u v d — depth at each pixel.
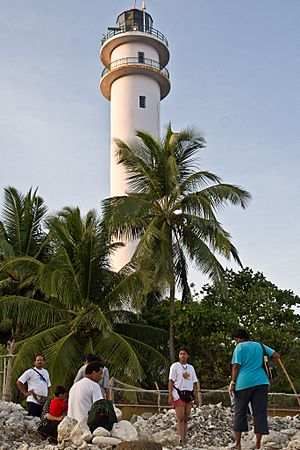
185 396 10.73
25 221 27.81
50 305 22.91
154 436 9.91
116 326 23.64
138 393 18.11
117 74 36.31
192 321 22.73
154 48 37.38
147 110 35.84
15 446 9.15
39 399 11.45
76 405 8.15
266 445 9.60
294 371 21.78
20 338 25.31
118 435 7.84
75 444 7.60
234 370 8.52
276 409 16.52
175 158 24.92
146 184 25.19
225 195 23.67
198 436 11.42
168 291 22.30
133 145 25.81
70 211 23.38
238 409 8.49
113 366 20.70
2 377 17.39
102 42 38.44
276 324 23.14
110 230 23.39
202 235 24.17
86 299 22.61
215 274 22.91
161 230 23.88
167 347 24.39
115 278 23.36
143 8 37.91
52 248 27.20
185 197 24.12
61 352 20.34
